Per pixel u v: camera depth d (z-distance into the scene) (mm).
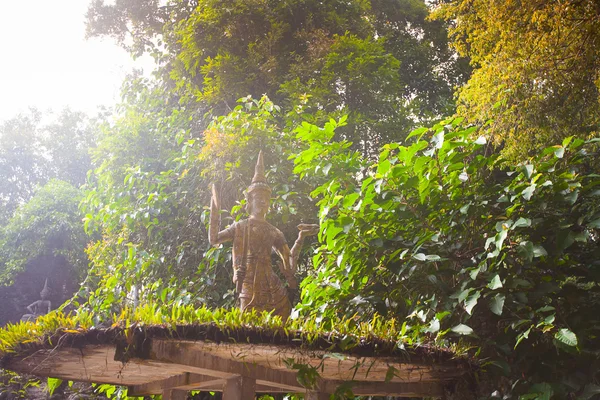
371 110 10688
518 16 6570
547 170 4918
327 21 11703
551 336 4609
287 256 5430
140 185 9602
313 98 9742
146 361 3545
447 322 4934
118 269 8758
